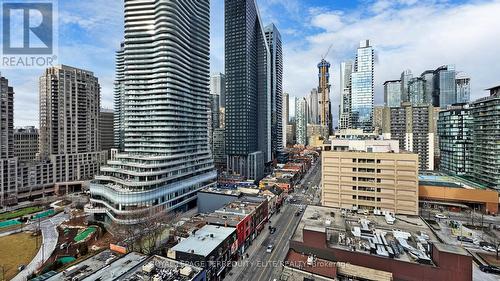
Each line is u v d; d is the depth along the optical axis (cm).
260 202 10244
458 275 4138
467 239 8606
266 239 8894
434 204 12162
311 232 5119
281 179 16462
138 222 8794
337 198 9231
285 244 8456
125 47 12312
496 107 12281
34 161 15588
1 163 13312
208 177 14588
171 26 12200
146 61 12156
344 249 4941
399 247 4997
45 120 16600
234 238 7244
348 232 5788
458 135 15250
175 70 12288
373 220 6575
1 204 13038
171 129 12000
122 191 9775
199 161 14188
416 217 6794
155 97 12006
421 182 13050
